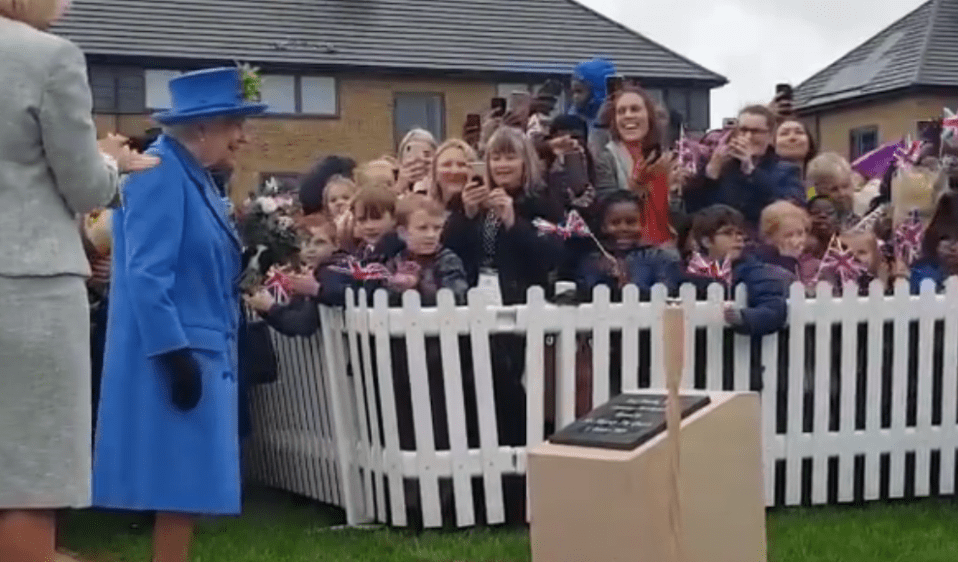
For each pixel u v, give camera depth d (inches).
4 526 156.9
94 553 247.0
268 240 257.4
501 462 247.3
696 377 257.6
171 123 198.4
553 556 151.8
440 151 265.7
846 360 266.1
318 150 1342.3
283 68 1327.5
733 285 261.1
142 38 1304.1
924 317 269.4
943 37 1515.7
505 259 258.8
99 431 194.9
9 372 153.1
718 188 299.4
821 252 287.4
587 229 263.6
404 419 248.1
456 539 240.5
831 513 262.5
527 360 245.8
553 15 1481.3
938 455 275.1
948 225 290.2
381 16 1412.4
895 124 1489.9
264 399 308.7
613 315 249.1
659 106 303.4
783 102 320.8
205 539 251.0
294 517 275.0
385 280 252.2
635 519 144.6
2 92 154.4
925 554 224.5
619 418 154.5
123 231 196.2
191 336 192.7
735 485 150.9
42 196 157.5
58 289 156.8
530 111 339.6
